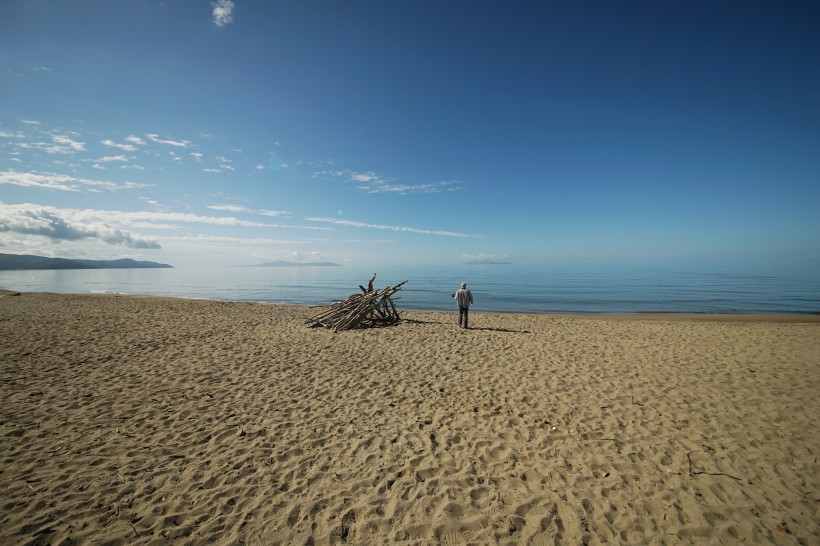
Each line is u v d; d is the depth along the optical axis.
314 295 37.12
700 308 24.44
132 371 7.65
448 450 4.52
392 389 6.74
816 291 35.53
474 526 3.20
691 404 5.80
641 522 3.22
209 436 4.87
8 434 4.77
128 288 44.78
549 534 3.10
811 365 7.90
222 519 3.29
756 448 4.42
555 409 5.73
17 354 8.66
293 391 6.62
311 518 3.31
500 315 18.58
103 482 3.80
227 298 33.12
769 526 3.14
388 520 3.28
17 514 3.28
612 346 10.22
